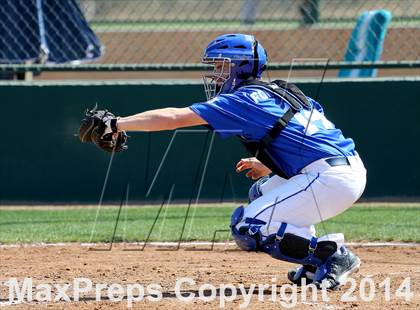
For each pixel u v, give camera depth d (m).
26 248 23.45
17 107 32.50
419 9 40.81
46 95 32.47
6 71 33.50
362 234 25.55
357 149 32.62
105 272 19.59
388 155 32.66
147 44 52.72
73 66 33.47
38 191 32.78
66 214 30.09
